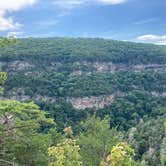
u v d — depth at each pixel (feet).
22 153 72.23
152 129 334.24
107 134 117.60
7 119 57.41
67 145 53.16
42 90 456.45
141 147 311.88
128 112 487.61
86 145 111.34
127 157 45.27
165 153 202.59
